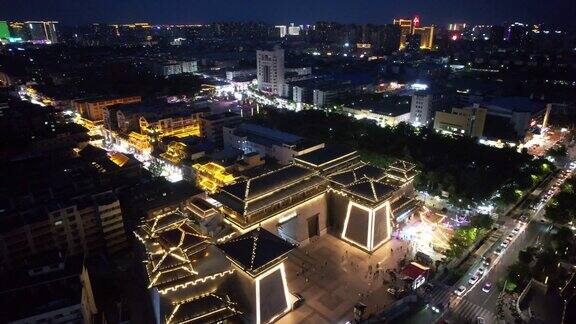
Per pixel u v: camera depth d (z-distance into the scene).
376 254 115.94
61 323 80.38
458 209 140.88
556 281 103.00
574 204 131.38
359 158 155.12
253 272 84.62
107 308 99.50
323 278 105.69
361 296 98.88
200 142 194.38
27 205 125.44
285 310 93.62
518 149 199.12
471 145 186.50
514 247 120.31
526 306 96.19
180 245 90.31
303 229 119.44
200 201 109.56
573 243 117.88
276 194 110.25
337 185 122.25
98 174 161.50
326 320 91.56
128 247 126.06
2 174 160.62
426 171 163.12
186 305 84.12
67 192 139.88
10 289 82.44
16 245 109.19
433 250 118.81
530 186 154.50
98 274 111.50
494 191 147.75
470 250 118.88
